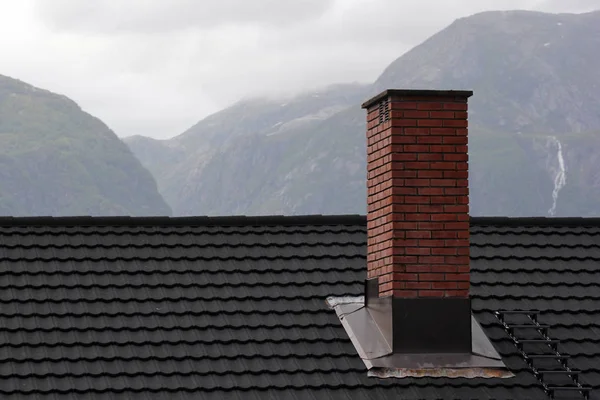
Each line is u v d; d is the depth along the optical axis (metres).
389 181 16.50
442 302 16.31
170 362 15.91
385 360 16.08
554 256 19.14
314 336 16.66
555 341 16.80
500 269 18.64
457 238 16.45
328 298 17.53
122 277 17.55
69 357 15.83
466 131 16.62
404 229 16.39
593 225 20.28
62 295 17.02
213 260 18.20
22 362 15.65
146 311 16.86
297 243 18.83
